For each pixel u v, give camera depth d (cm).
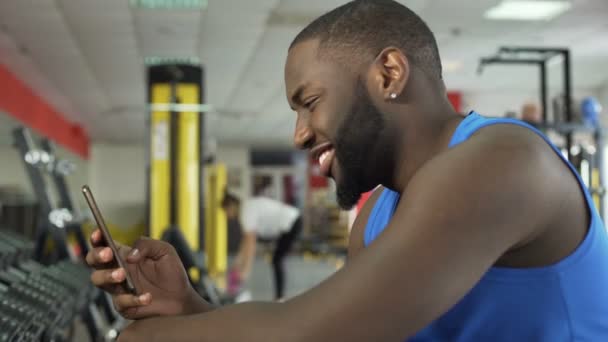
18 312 166
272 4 675
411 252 65
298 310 67
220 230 989
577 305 76
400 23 80
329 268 1301
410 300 64
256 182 2241
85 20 725
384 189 102
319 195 1881
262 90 1153
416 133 80
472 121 79
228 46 848
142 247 96
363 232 108
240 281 644
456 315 80
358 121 78
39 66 952
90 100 1252
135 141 2000
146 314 93
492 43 869
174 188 532
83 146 1828
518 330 77
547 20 762
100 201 2042
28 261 293
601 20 764
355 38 78
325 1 668
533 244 74
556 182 72
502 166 68
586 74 1077
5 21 725
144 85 1106
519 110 1225
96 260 89
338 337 64
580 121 612
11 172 759
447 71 1048
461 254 65
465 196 66
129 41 820
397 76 78
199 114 566
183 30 771
